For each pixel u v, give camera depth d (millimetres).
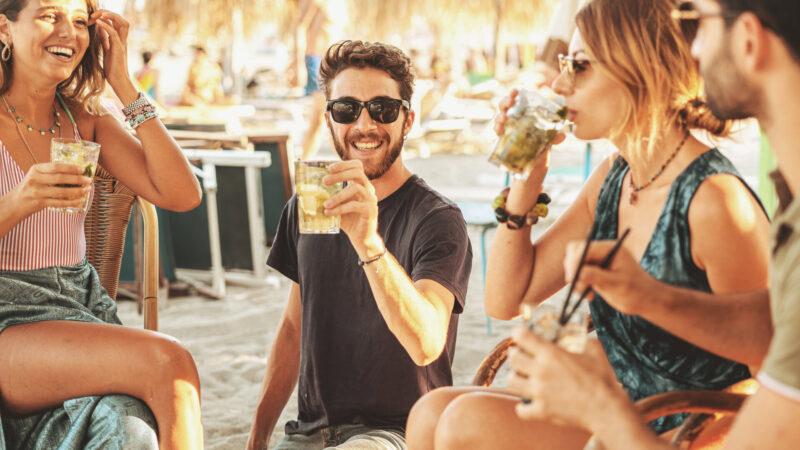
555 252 2395
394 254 2756
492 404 2031
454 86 16828
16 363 2539
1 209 2455
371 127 2721
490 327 5395
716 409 1858
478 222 5684
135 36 19641
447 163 12945
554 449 1991
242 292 6469
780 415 1411
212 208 6324
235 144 6961
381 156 2746
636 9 2041
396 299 2404
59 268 2715
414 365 2672
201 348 5230
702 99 2059
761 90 1498
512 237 2348
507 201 2342
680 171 2094
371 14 17812
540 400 1518
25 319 2609
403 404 2686
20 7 2627
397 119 2748
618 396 1481
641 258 2131
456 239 2674
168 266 6402
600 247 1674
